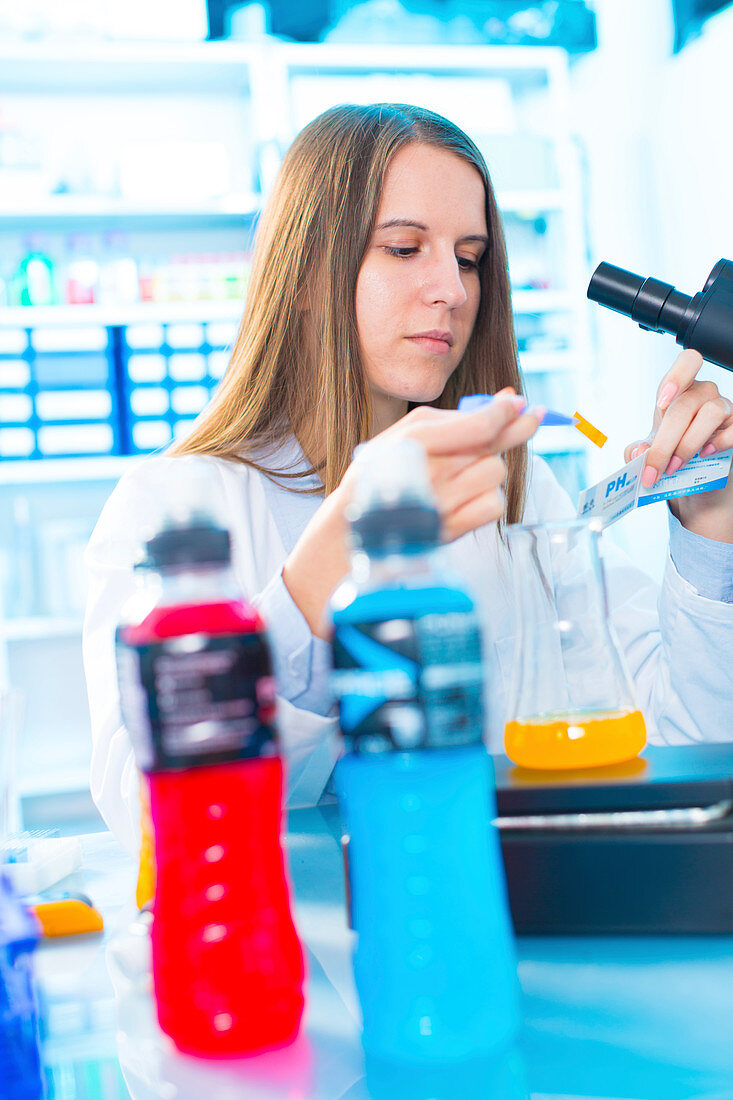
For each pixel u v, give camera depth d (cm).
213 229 349
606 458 348
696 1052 42
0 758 57
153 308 317
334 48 333
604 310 392
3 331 316
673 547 110
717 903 54
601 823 56
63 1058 45
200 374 325
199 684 40
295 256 128
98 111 345
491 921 42
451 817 40
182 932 42
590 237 390
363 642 40
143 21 336
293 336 133
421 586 41
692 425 96
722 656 107
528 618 67
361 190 121
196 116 351
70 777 324
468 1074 40
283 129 323
